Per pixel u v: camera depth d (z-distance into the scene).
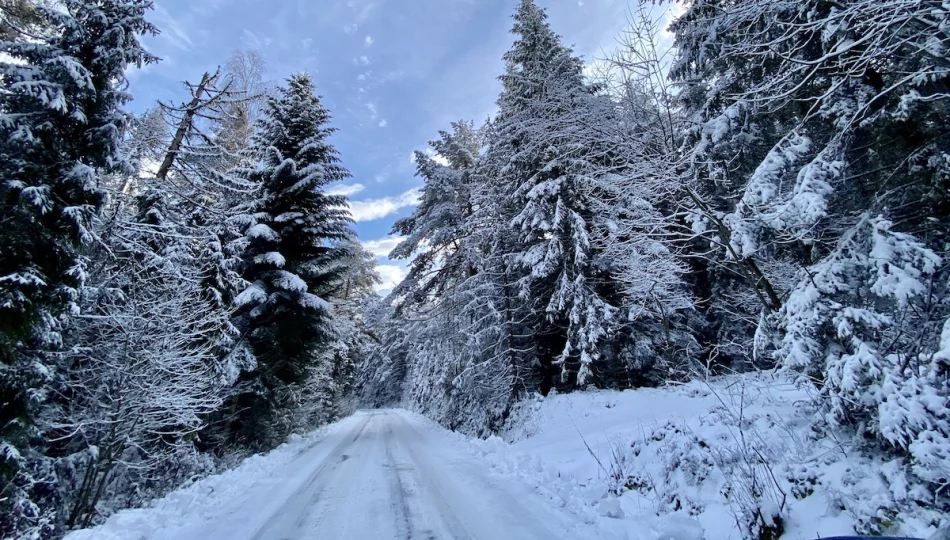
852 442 4.65
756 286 6.46
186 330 10.07
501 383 14.61
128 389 7.84
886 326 4.25
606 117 9.32
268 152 14.91
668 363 12.33
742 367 13.77
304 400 19.66
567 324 14.45
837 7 5.07
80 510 7.14
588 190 11.07
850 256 4.68
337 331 17.08
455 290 15.59
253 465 10.26
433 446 13.10
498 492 6.84
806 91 6.10
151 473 9.45
